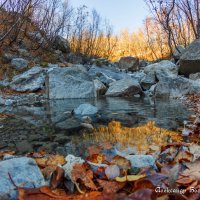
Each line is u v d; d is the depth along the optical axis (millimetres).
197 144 2699
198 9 12352
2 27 10055
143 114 4977
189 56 9359
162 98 7562
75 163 1912
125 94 8555
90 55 16016
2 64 9672
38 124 4266
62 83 8234
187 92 7543
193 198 1327
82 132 3695
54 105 6641
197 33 12445
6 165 1707
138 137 3338
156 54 18469
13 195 1514
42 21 12141
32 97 7926
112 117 4773
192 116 4398
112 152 2596
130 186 1599
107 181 1679
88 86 8469
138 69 15070
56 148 2945
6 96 7680
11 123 4363
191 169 1714
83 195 1477
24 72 9383
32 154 2570
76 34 15484
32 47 11883
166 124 4047
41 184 1666
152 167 1943
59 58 12617
